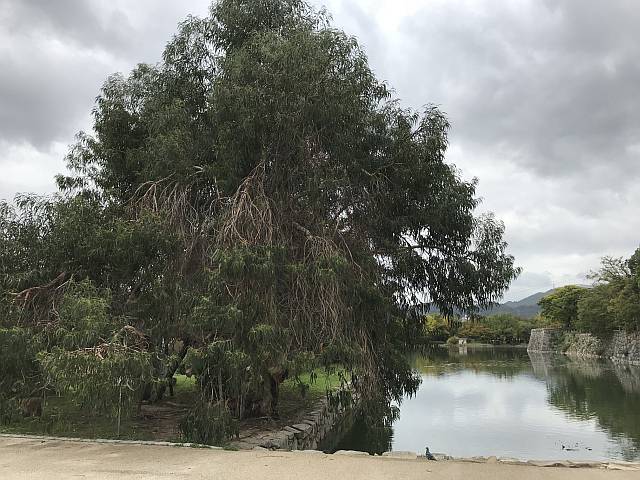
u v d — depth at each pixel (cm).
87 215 977
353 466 652
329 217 1105
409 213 1254
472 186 1255
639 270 4391
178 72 1250
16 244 1018
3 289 961
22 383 873
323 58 996
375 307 1046
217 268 906
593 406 2370
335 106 1007
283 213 1033
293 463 668
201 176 1098
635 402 2445
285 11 1192
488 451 1525
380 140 1216
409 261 1229
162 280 941
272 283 900
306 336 940
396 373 1162
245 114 989
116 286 1001
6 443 805
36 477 606
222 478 598
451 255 1312
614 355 5144
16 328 830
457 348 8569
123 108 1271
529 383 3338
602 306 5169
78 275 998
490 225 1306
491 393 2861
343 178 1069
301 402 1745
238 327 843
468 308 1348
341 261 909
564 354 6475
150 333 938
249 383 924
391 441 1647
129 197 1199
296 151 1062
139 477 602
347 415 1180
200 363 840
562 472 615
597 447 1575
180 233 1008
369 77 1096
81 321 771
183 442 841
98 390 720
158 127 1098
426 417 2117
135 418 1225
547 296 7681
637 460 1390
